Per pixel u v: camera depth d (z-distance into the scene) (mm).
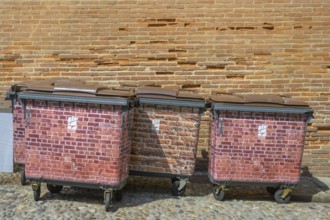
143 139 6055
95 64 7328
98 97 5344
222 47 7273
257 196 6406
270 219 5469
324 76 7305
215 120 5914
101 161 5477
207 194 6379
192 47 7281
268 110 5746
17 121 6395
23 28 7289
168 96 5945
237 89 7340
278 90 7332
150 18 7246
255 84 7328
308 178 7297
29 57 7336
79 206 5609
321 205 6160
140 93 5977
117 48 7301
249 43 7270
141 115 6004
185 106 5930
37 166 5582
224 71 7320
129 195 6145
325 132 7391
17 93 6211
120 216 5320
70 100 5363
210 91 7359
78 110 5430
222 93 7312
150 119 6012
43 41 7309
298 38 7246
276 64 7297
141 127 6035
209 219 5344
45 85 5723
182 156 6062
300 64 7289
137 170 6133
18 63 7344
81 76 7363
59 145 5508
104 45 7305
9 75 7367
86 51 7312
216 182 5949
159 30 7262
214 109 5797
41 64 7355
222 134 5836
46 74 7367
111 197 5543
